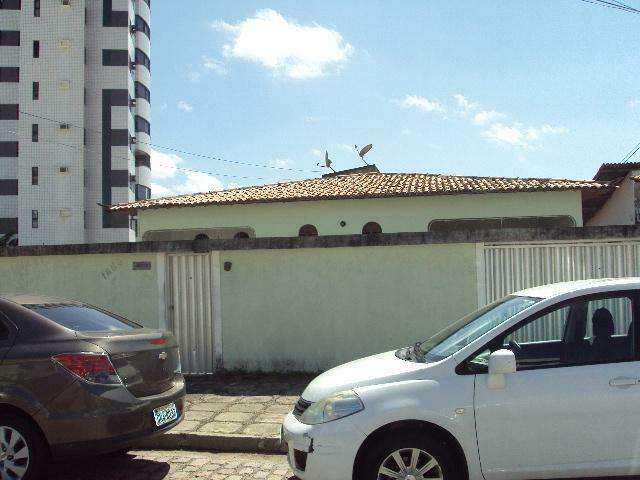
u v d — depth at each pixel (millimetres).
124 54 44625
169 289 9492
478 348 4328
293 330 9234
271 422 6660
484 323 4836
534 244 8805
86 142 44062
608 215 19766
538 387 4133
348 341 9117
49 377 4730
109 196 44000
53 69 42812
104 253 9539
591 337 4375
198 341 9422
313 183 20781
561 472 4105
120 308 9531
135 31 49062
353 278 9141
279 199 17500
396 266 9062
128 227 44438
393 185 18609
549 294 4621
